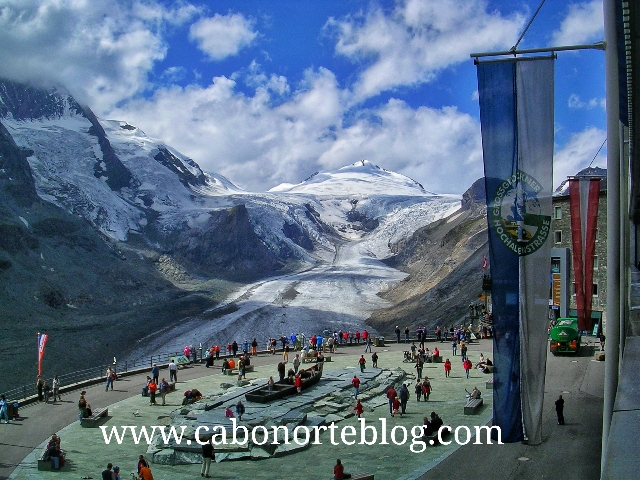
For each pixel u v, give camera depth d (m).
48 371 78.75
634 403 11.63
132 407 39.59
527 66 19.47
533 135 19.55
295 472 26.39
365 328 120.62
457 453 27.14
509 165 19.72
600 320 57.50
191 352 60.56
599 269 57.66
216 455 28.78
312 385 42.44
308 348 61.12
